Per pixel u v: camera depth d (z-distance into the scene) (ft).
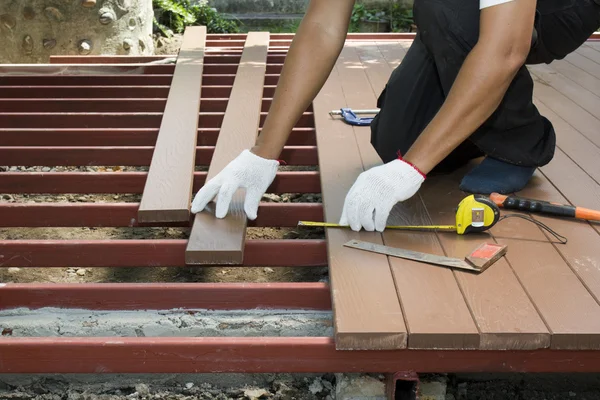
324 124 11.59
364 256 7.55
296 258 8.23
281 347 6.57
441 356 6.52
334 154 10.34
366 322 6.44
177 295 7.54
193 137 11.19
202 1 23.29
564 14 8.42
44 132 11.88
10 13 17.37
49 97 14.10
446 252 7.66
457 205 8.71
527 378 7.82
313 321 7.48
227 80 14.89
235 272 9.98
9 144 11.87
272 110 8.25
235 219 8.31
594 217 8.26
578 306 6.70
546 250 7.72
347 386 6.97
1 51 17.69
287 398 7.54
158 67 15.64
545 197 8.97
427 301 6.77
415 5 8.28
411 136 9.05
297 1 25.27
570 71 15.08
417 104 8.91
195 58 15.71
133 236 11.03
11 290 7.52
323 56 8.07
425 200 8.86
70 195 12.32
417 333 6.28
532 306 6.70
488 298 6.82
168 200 8.99
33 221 9.18
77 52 17.89
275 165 8.32
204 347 6.61
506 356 6.50
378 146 9.31
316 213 9.12
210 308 7.57
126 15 18.08
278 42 18.47
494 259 7.41
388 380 6.84
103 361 6.68
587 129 11.47
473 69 7.06
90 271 10.04
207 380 7.77
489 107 7.21
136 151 11.17
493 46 6.96
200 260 7.71
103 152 11.16
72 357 6.67
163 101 13.38
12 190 10.13
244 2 25.18
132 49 18.42
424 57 8.89
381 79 14.24
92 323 7.47
